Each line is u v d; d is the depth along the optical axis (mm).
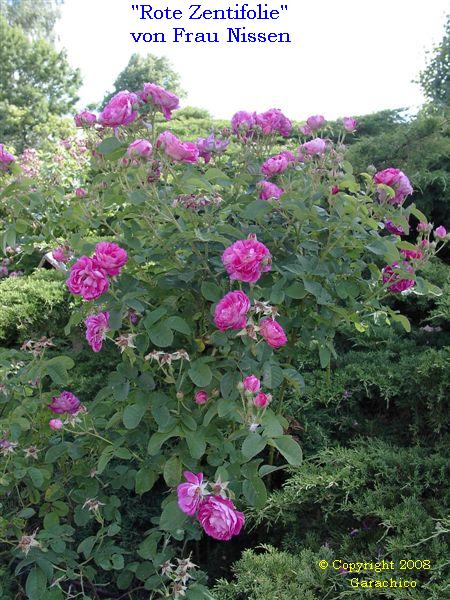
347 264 1879
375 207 1788
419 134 4059
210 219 1675
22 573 1854
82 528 2020
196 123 9680
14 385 1777
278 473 2299
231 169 2025
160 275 1790
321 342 1897
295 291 1663
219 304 1388
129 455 1630
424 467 1942
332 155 1814
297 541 1928
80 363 3117
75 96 26609
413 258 1895
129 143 1553
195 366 1511
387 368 2457
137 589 1838
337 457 2018
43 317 3777
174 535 1659
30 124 22016
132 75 27562
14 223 1816
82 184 6453
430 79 9742
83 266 1430
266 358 1601
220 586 1664
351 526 1932
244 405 1382
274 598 1526
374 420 2451
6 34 24594
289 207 1582
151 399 1549
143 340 1590
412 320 3369
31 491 1752
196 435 1521
